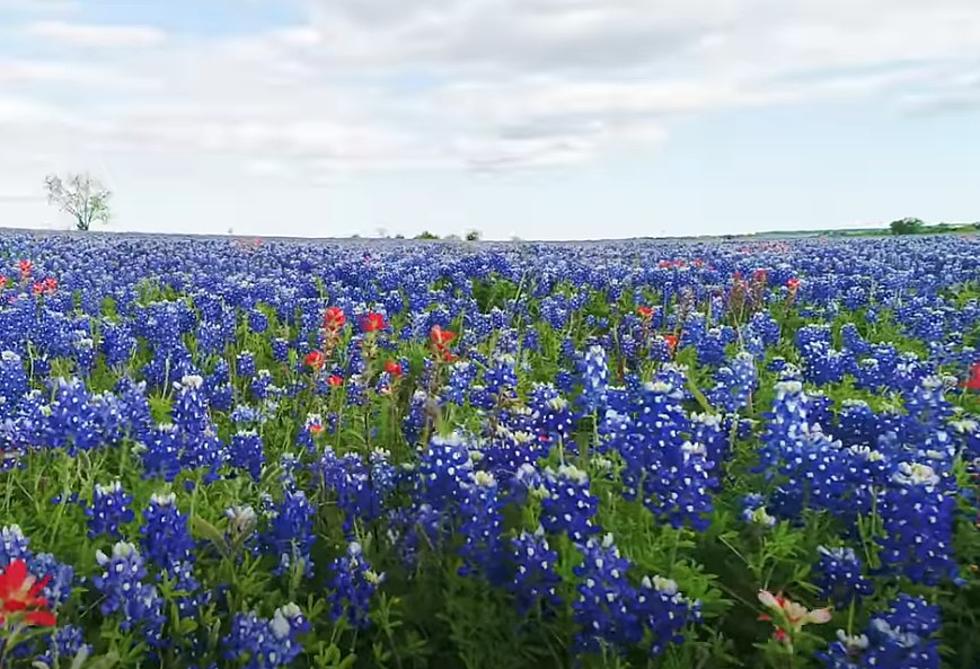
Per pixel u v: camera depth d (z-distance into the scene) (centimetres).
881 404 661
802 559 410
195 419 468
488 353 876
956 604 388
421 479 458
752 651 371
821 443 441
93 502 395
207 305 1025
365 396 636
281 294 1117
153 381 742
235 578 367
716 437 488
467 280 1409
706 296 1259
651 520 417
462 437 494
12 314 826
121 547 329
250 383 789
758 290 1215
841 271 1652
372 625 377
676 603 333
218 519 436
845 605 379
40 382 728
